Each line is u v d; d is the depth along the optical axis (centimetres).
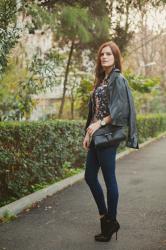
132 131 469
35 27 897
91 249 458
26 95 1059
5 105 1120
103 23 1295
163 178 955
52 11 1074
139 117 2052
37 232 525
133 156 1472
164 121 3072
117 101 462
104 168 472
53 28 1090
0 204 660
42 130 808
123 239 491
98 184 483
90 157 482
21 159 718
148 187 837
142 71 3481
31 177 768
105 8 1299
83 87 1719
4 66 788
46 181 842
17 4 826
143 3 1284
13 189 696
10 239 498
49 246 471
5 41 764
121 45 1582
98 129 469
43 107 2159
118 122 464
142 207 655
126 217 594
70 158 1010
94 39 1527
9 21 780
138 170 1101
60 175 921
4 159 659
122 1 1356
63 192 791
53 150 874
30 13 859
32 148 770
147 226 546
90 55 1678
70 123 988
